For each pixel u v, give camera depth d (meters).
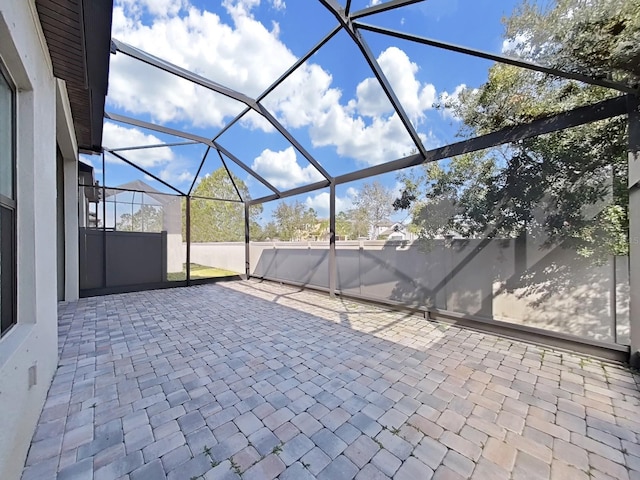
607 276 3.17
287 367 3.10
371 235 5.91
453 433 2.04
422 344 3.76
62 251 6.30
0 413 1.36
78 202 6.81
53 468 1.70
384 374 2.93
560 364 3.12
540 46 2.64
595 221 3.17
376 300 5.79
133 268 7.56
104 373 2.93
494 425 2.12
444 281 4.69
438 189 4.55
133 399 2.46
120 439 1.96
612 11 2.15
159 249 7.98
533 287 3.71
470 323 4.37
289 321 4.86
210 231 10.90
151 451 1.85
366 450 1.88
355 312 5.43
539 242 3.63
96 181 8.73
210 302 6.32
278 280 8.80
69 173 6.28
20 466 1.63
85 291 6.84
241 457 1.81
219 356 3.39
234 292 7.52
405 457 1.82
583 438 1.98
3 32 1.59
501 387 2.66
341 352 3.51
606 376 2.83
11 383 1.52
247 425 2.13
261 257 9.53
